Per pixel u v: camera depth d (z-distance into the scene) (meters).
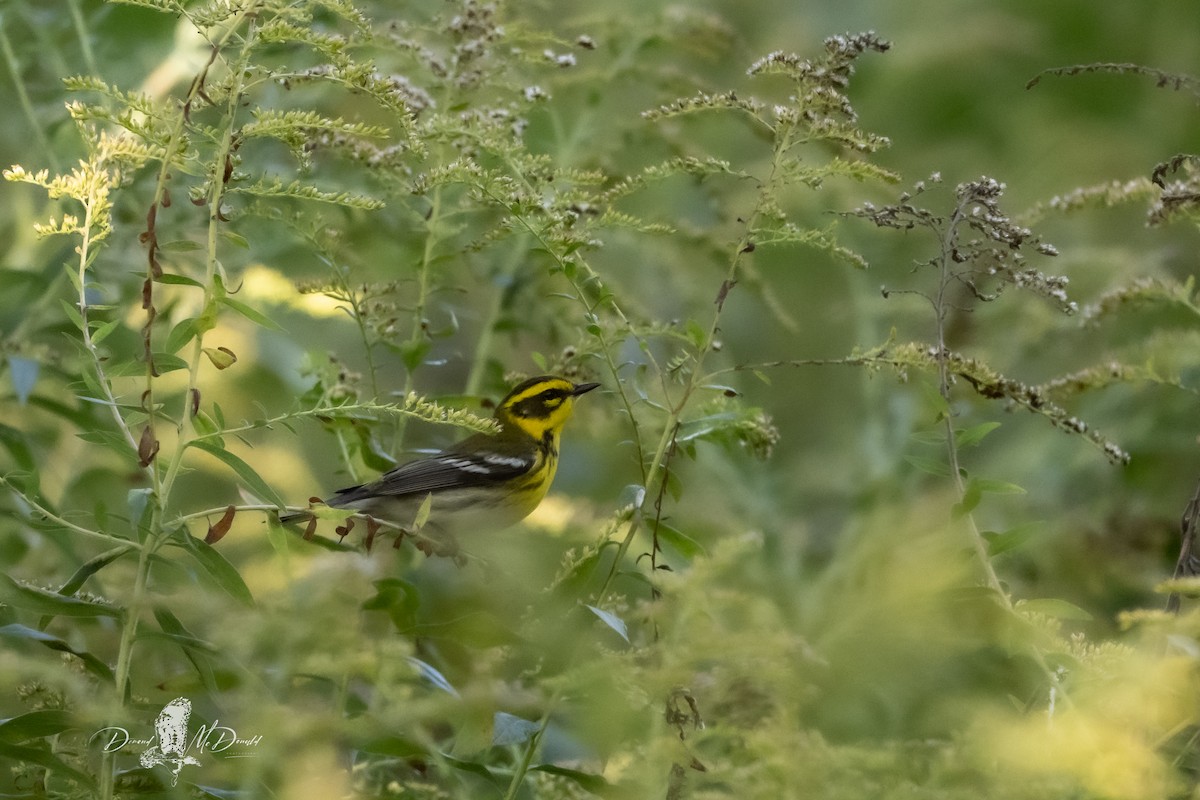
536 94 10.67
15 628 7.32
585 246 8.88
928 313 14.16
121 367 7.61
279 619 7.18
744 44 13.80
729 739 8.00
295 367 13.20
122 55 12.53
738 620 9.26
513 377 11.17
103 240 8.42
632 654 7.06
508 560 10.23
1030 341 13.30
